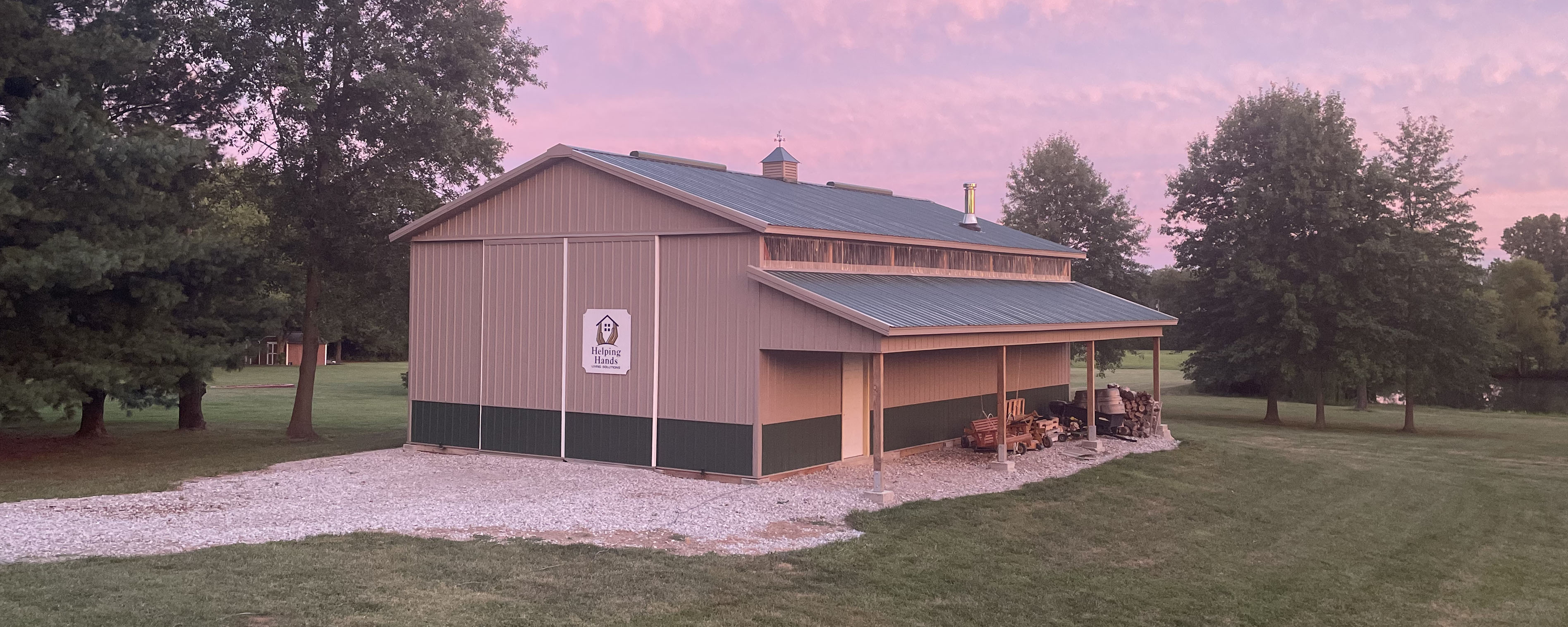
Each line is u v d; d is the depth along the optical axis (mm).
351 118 23969
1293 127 34156
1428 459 25062
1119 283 40125
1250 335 34750
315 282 25250
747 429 16109
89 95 18594
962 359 22453
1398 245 33125
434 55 24422
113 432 26219
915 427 20609
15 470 18297
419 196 25062
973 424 20859
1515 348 36812
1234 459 22359
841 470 17766
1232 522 15719
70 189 17344
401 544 11227
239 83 22781
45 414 29625
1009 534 13570
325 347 71000
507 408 18844
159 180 18484
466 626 8422
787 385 16781
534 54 26797
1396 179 33250
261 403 37062
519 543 11469
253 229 26969
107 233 17500
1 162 16547
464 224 19500
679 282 16891
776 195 20594
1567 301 70938
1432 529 16188
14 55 17391
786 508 14117
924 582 10859
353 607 8758
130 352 18250
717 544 11914
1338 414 40875
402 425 29984
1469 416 40531
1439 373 33344
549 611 8969
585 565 10617
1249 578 12273
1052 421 21969
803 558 11383
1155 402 24938
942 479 17219
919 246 20938
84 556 10273
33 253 16234
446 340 19656
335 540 11336
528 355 18594
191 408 26844
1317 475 21141
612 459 17562
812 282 16594
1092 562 12422
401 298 25703
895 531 13031
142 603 8523
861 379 19094
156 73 21906
